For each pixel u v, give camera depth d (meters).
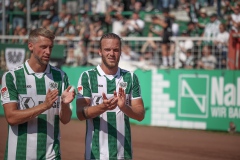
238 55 15.47
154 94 15.50
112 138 5.74
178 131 14.58
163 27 16.88
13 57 17.00
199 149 11.95
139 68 16.14
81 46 17.91
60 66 16.89
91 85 5.83
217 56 15.91
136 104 5.91
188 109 14.97
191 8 18.36
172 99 15.20
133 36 17.83
